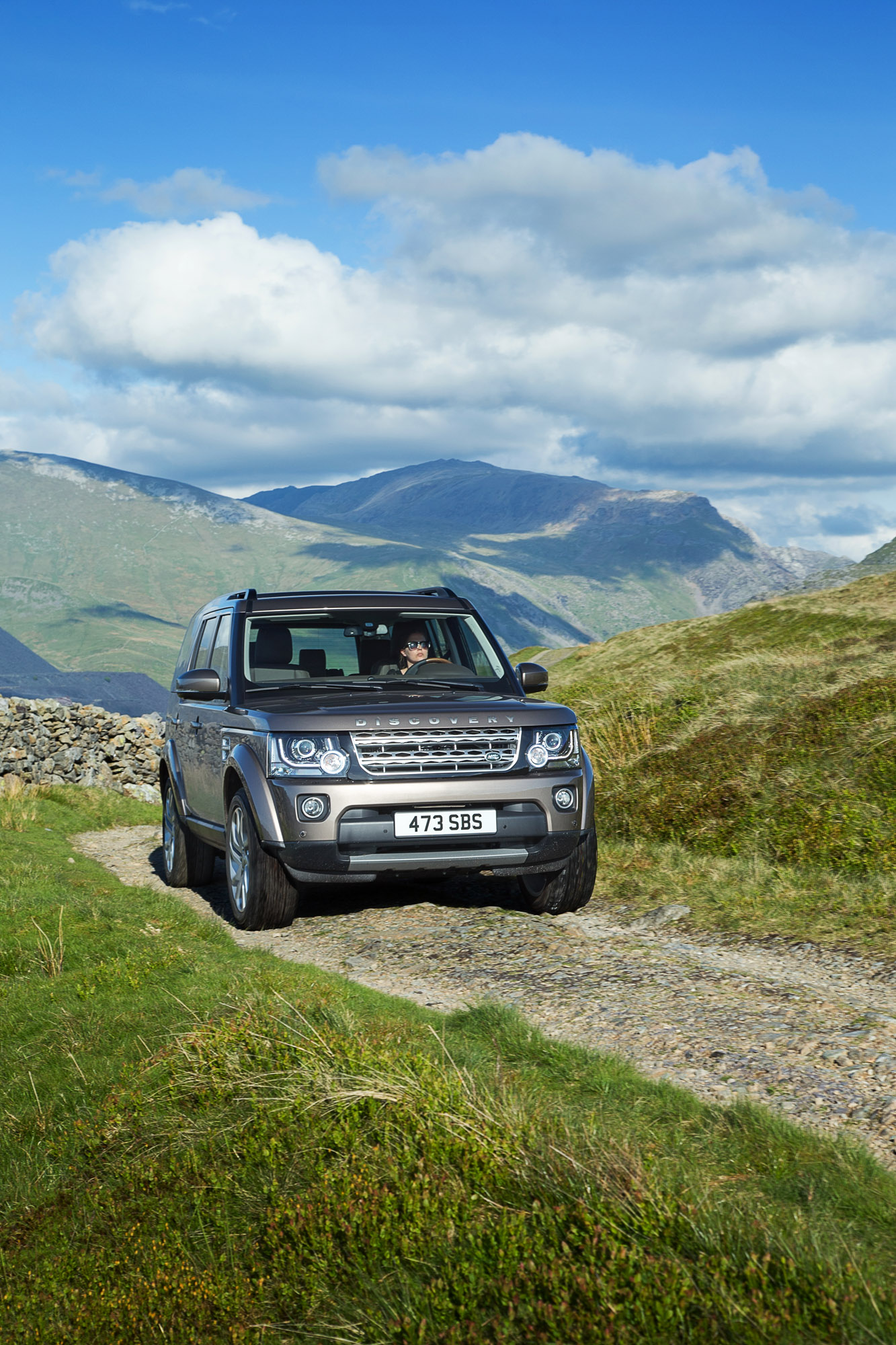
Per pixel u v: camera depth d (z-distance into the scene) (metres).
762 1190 3.14
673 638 35.31
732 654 24.41
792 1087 4.01
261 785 6.77
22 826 14.23
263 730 6.86
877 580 34.31
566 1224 2.83
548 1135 3.32
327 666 7.84
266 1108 3.80
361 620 8.12
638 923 7.40
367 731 6.66
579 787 7.02
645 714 15.20
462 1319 2.61
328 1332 2.72
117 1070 4.54
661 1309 2.43
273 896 7.02
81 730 20.48
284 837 6.63
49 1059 4.88
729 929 7.05
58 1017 5.34
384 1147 3.40
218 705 8.16
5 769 19.34
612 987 5.38
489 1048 4.36
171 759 9.57
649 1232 2.74
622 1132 3.42
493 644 8.22
